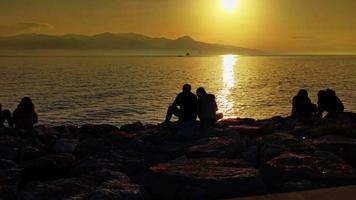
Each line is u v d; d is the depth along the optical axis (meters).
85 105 46.66
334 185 6.84
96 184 6.72
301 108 15.27
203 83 87.00
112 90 67.31
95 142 10.10
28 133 11.52
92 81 89.81
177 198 6.52
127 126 13.93
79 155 9.80
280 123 14.05
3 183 6.77
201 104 12.62
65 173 7.95
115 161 8.27
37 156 9.33
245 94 61.03
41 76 108.06
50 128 13.58
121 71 141.50
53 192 6.34
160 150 9.65
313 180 6.91
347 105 42.75
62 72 130.75
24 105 13.83
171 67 190.00
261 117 37.03
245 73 133.75
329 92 15.05
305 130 11.52
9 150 9.21
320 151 8.54
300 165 7.40
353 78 96.56
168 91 65.69
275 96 57.44
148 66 198.12
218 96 58.25
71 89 68.94
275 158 7.76
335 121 13.50
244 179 6.57
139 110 42.19
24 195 6.30
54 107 44.75
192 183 6.48
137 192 6.32
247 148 9.25
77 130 13.61
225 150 8.76
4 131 11.43
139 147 9.83
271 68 178.38
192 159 7.99
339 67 178.38
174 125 12.35
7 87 72.00
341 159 8.21
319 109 15.14
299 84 79.94
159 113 39.72
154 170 7.09
